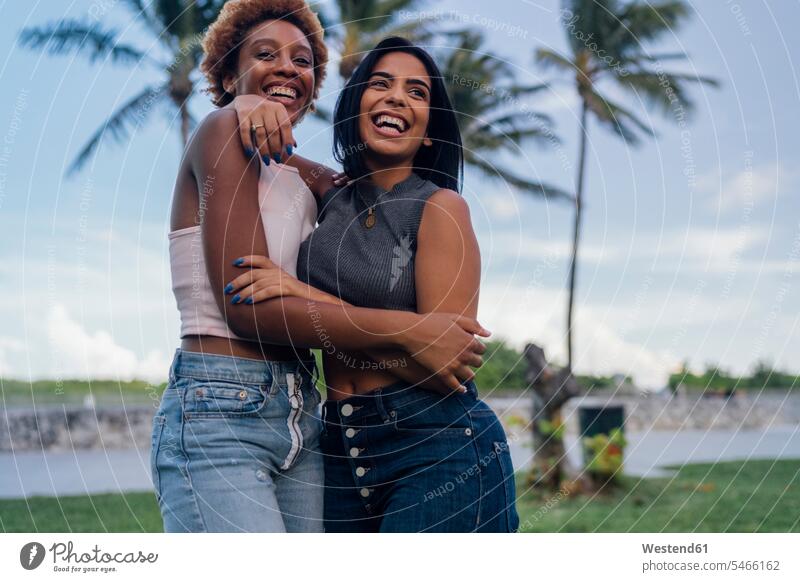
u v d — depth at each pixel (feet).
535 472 31.81
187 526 7.45
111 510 24.23
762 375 43.62
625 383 38.19
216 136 7.62
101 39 35.65
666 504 27.81
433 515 7.37
